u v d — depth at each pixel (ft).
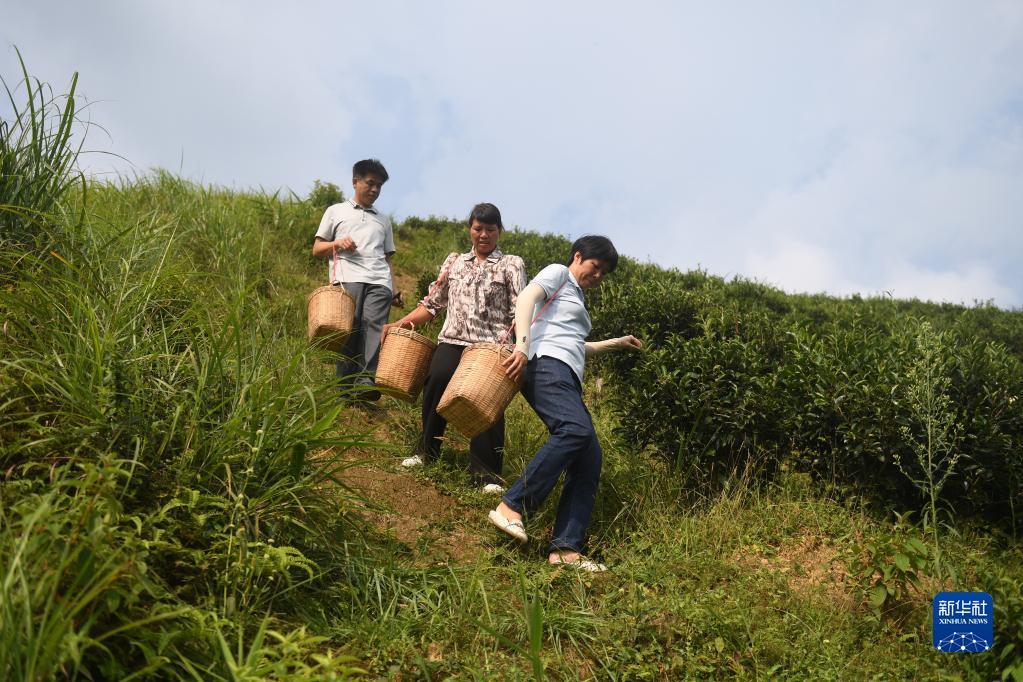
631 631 9.25
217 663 6.79
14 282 10.11
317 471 10.10
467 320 14.12
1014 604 9.16
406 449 15.21
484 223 14.28
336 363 17.81
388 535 11.05
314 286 24.80
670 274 37.40
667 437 14.55
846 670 9.10
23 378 8.29
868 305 42.24
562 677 8.48
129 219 15.21
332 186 39.58
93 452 7.94
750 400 13.98
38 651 5.52
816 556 12.30
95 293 10.09
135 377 8.91
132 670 6.46
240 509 8.34
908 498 13.47
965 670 9.38
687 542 11.93
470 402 11.87
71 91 11.43
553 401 11.79
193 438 8.71
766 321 19.22
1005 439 12.76
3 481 7.56
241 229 24.79
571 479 11.78
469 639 8.74
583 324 12.73
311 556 9.37
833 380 13.85
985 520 13.37
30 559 6.24
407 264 36.04
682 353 15.07
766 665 9.16
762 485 14.11
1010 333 34.76
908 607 10.47
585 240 13.07
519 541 11.68
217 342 9.64
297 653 6.95
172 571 7.61
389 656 8.16
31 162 11.27
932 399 12.59
